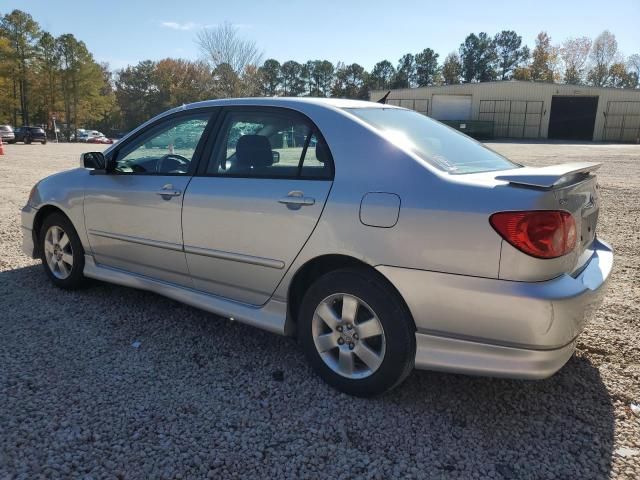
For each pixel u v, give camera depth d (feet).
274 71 352.90
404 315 9.10
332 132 10.11
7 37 212.43
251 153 11.07
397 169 9.23
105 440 8.46
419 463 8.11
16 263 17.97
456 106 170.50
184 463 7.98
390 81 372.58
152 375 10.57
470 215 8.32
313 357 10.30
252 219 10.60
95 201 13.76
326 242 9.62
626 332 12.72
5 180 43.37
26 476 7.57
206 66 160.86
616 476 7.83
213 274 11.59
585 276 9.07
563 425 9.09
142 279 13.24
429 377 10.71
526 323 8.05
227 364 11.11
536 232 7.99
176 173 12.25
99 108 250.78
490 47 367.04
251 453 8.26
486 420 9.24
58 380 10.23
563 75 296.71
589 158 73.51
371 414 9.37
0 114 215.72
